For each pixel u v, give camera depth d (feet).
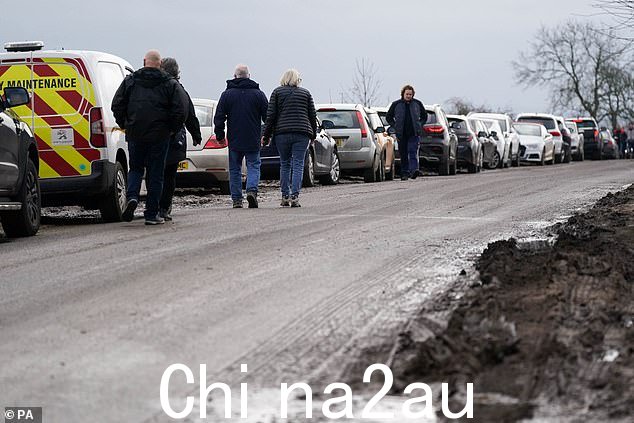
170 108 59.57
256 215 65.05
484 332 27.68
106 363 26.37
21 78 63.41
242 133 72.74
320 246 47.34
